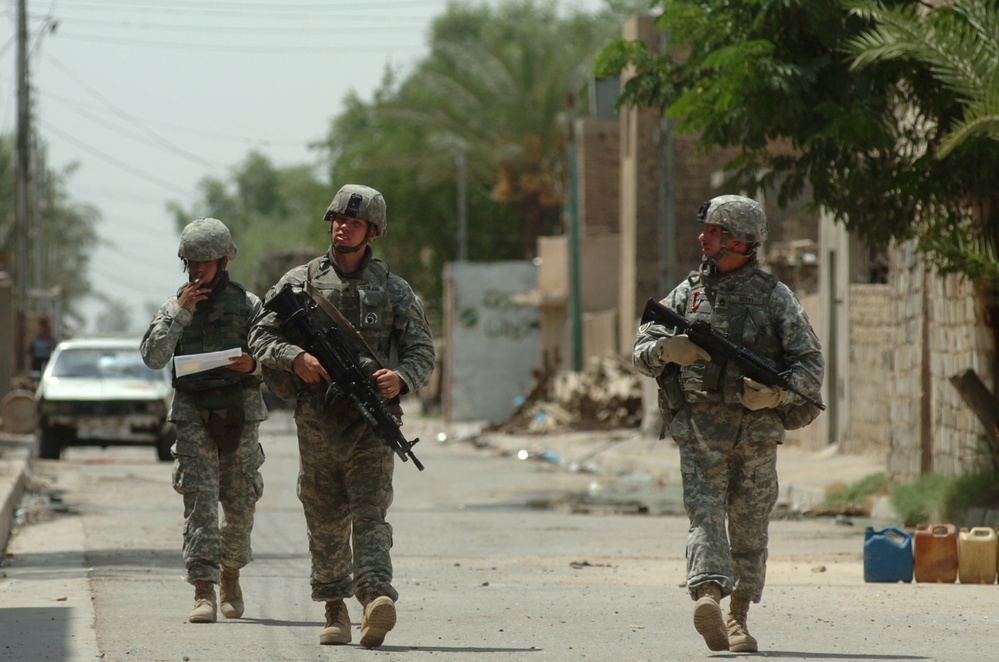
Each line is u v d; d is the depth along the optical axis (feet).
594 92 409.28
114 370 226.79
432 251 570.46
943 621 73.61
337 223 63.31
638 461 222.07
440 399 502.79
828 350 216.33
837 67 115.96
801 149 117.60
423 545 115.65
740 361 61.31
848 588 87.15
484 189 561.84
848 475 176.04
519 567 100.37
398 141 550.77
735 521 63.21
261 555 105.09
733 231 61.98
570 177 350.02
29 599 78.79
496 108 480.23
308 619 73.05
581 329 371.56
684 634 69.05
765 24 117.29
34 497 154.61
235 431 70.33
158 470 202.90
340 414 61.72
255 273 410.52
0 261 275.80
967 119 107.45
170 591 82.38
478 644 65.62
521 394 421.59
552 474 216.33
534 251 495.82
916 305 149.28
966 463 136.05
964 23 112.06
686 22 120.88
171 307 70.38
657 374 63.21
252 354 65.05
